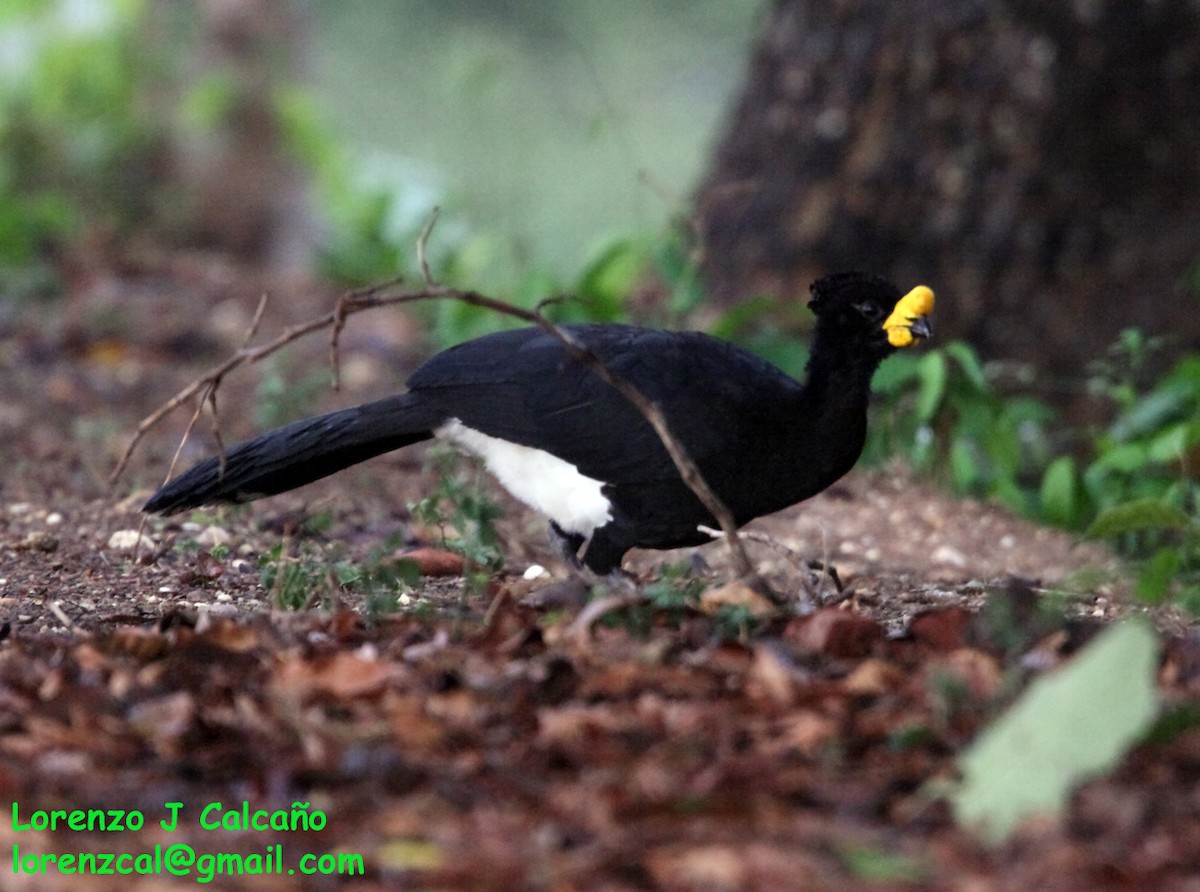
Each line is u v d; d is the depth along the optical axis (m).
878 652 8.03
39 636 8.45
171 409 8.18
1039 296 16.23
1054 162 16.20
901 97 16.58
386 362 17.86
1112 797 6.17
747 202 17.27
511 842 6.00
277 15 24.47
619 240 15.60
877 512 13.07
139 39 24.28
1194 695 7.30
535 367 9.66
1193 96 16.14
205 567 10.48
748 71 17.70
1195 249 15.96
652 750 6.64
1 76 24.17
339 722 6.96
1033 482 14.76
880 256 16.70
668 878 5.69
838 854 5.85
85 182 24.02
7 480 13.15
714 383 9.45
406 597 9.62
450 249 22.25
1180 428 12.00
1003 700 7.11
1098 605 10.22
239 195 24.12
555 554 10.05
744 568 8.59
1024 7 16.16
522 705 7.12
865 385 9.56
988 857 5.85
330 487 13.18
